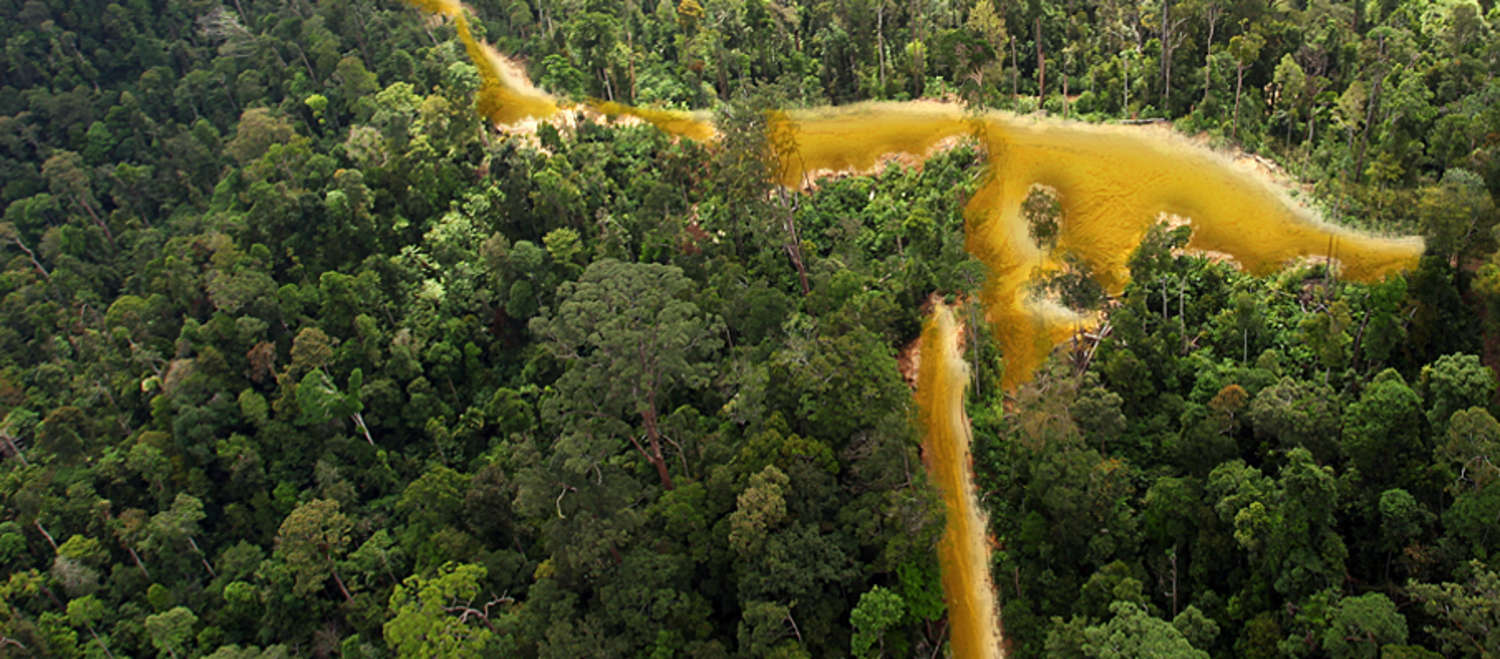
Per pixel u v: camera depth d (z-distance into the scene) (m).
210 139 136.38
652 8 143.25
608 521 70.69
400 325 103.69
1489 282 65.75
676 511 73.25
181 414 96.88
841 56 115.75
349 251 110.06
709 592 73.44
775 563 68.00
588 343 73.62
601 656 68.25
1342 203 81.81
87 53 151.25
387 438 99.69
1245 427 69.31
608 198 108.44
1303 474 60.78
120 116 140.62
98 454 102.75
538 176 105.75
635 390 72.00
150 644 89.94
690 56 123.50
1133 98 100.50
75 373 112.69
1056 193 92.00
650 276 75.69
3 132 138.75
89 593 92.00
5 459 106.06
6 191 135.88
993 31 106.81
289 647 87.38
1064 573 69.44
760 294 88.00
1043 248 87.81
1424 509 60.56
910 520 68.25
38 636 88.62
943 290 87.44
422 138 118.12
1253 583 61.91
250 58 145.38
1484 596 54.25
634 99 123.25
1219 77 96.00
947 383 82.12
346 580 88.44
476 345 102.88
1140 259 77.62
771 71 123.69
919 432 76.12
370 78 131.38
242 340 100.88
